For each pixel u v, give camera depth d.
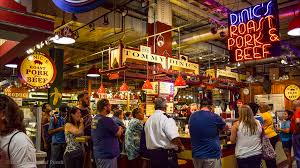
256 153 4.11
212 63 17.03
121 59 7.62
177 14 10.45
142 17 10.36
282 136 7.30
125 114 8.90
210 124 4.04
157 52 8.98
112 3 8.75
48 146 6.15
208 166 4.00
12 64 6.41
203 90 12.77
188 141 5.41
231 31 6.48
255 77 16.00
